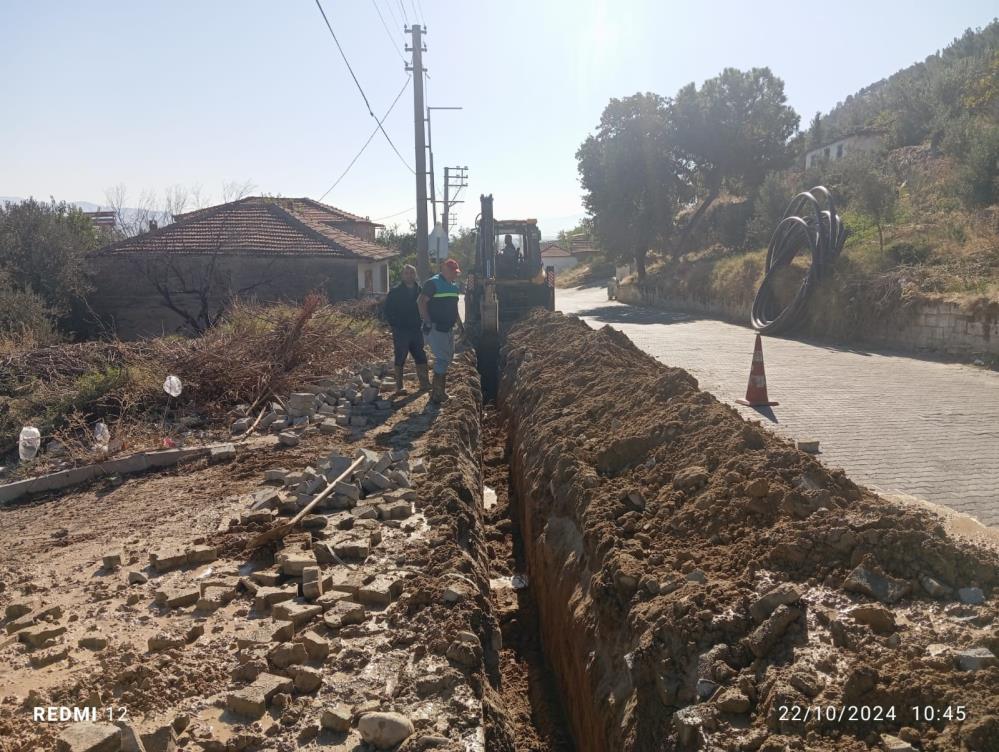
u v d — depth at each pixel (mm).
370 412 9711
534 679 5465
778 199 27922
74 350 10781
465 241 61000
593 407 7746
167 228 24156
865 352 15586
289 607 4383
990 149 19516
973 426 8727
